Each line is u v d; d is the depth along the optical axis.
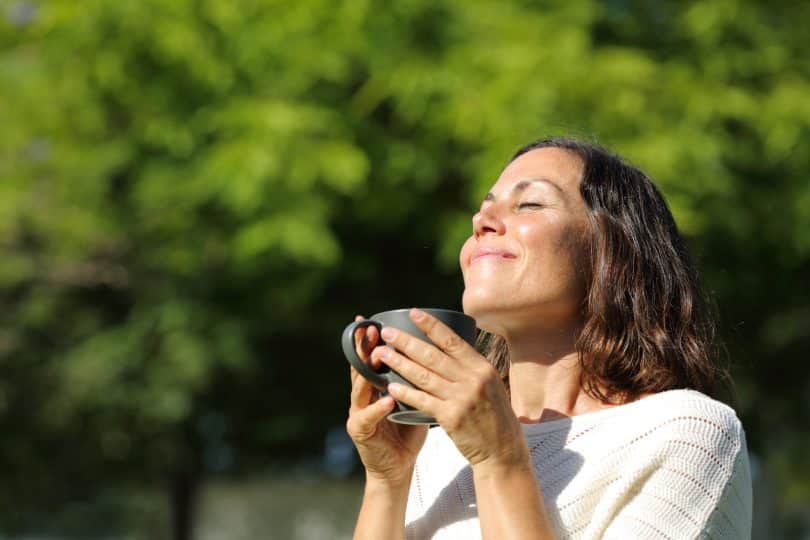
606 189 3.09
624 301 3.00
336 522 13.30
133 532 13.39
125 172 10.23
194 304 10.30
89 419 10.89
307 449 11.61
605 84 9.24
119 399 10.43
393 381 2.71
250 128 9.27
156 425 10.93
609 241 3.02
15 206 10.35
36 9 10.50
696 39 10.01
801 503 16.66
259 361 10.65
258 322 10.39
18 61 10.25
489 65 9.48
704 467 2.72
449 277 10.81
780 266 10.69
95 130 10.18
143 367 10.42
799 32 10.25
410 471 3.01
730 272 10.23
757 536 12.82
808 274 10.81
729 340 4.18
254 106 9.38
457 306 10.78
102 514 13.17
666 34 10.18
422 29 9.79
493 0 9.82
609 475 2.78
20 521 12.66
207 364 10.15
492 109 9.16
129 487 12.53
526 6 9.80
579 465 2.82
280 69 9.71
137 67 9.72
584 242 3.02
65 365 10.64
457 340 2.68
